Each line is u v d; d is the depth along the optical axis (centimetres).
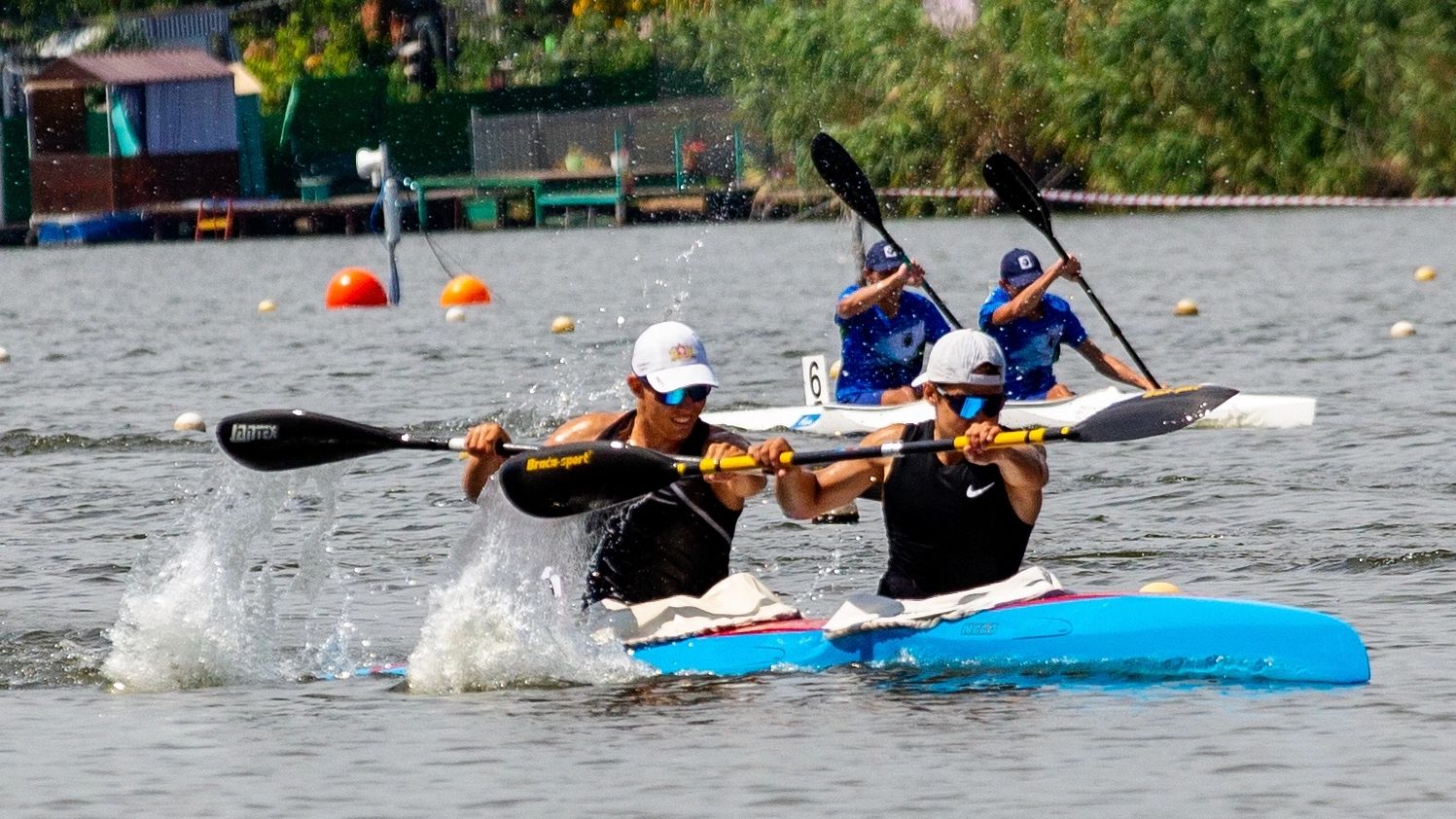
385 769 2405
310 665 3047
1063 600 2897
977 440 2783
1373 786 2234
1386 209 16975
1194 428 5641
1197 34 17062
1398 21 16612
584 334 9269
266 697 2825
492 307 11138
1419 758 2341
